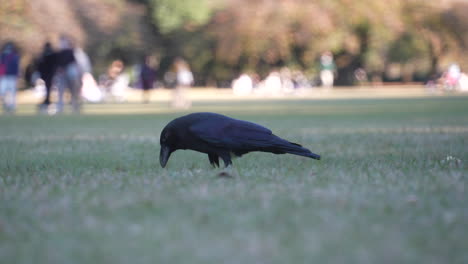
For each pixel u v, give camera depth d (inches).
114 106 1454.2
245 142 291.6
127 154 415.8
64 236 171.3
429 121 779.4
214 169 315.6
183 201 215.9
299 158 381.7
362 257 146.0
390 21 3031.5
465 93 2209.6
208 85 3627.0
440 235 165.2
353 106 1277.1
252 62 3230.8
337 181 261.1
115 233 172.9
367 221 181.8
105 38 2834.6
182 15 3243.1
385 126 695.7
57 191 245.0
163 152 307.3
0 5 2287.2
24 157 401.7
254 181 265.3
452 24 3149.6
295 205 205.3
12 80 1136.8
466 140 490.6
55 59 1117.7
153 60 3371.1
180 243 161.2
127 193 237.9
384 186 245.3
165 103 1642.5
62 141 525.3
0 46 2262.6
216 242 161.5
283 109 1176.2
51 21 2375.7
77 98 1152.2
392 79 3946.9
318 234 167.6
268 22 3006.9
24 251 157.1
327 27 2935.5
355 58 3361.2
